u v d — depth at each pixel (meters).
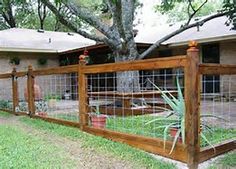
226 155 4.00
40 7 23.61
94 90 11.23
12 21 23.59
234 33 10.59
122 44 8.46
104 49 12.57
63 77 12.80
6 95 13.33
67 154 4.16
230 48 11.72
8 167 3.55
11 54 13.60
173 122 4.26
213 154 3.84
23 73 7.83
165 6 11.02
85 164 3.77
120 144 4.56
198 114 3.55
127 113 7.63
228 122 6.29
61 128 5.80
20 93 13.26
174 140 3.75
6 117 7.97
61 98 12.55
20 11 22.17
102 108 7.98
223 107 9.05
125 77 8.85
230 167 3.57
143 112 7.34
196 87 3.50
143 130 5.04
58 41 15.90
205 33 12.00
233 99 11.05
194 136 3.54
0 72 13.27
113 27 8.57
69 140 4.93
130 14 8.52
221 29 11.87
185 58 3.56
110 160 3.91
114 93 7.73
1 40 14.11
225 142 4.14
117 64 4.61
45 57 14.62
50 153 4.18
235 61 11.56
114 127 5.43
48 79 13.35
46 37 16.44
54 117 6.87
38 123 6.50
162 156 3.99
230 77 10.41
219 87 10.95
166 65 3.81
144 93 7.46
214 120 6.62
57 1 7.22
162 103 7.41
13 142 4.75
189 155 3.57
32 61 14.23
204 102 8.68
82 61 5.49
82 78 5.51
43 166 3.62
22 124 6.62
